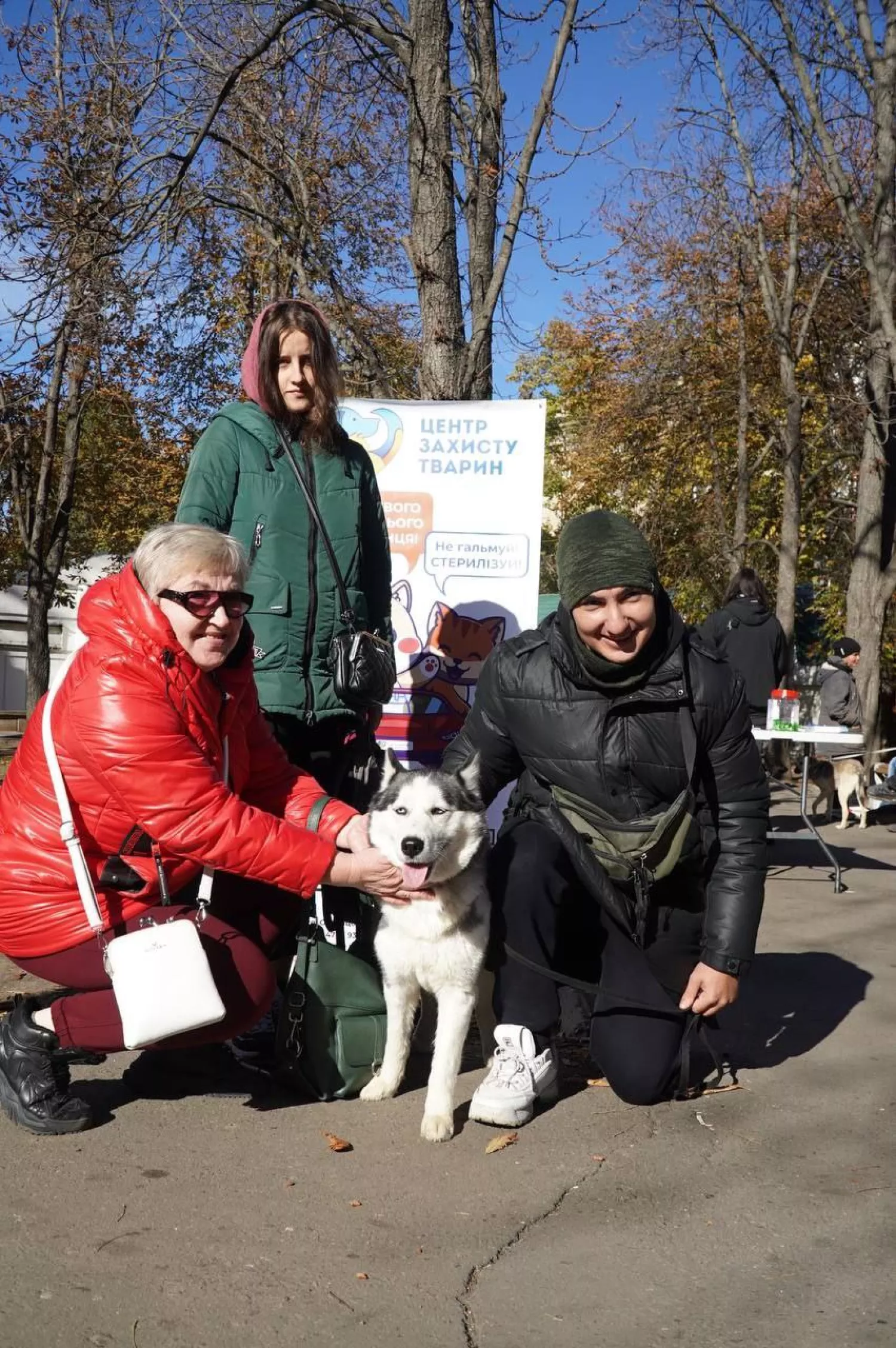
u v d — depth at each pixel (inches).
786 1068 157.1
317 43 353.4
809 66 581.3
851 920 257.4
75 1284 95.7
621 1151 128.6
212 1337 88.8
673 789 138.9
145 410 601.0
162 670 124.2
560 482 1135.0
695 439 821.9
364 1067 143.2
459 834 135.1
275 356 157.2
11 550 800.9
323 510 158.6
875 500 567.8
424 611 221.6
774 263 763.4
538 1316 93.6
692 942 144.0
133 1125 133.1
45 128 382.6
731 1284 99.0
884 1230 109.3
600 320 960.9
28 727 131.4
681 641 139.1
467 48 286.8
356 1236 106.7
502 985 141.2
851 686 472.7
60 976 128.9
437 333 271.6
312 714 157.5
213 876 138.2
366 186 406.9
